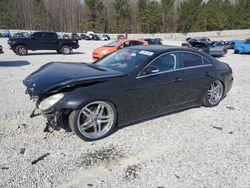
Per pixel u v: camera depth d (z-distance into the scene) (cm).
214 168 353
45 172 336
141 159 372
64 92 391
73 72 430
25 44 1803
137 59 480
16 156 370
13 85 781
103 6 8362
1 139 417
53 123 409
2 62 1368
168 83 488
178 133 455
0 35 5206
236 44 2359
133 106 451
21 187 307
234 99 674
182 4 8562
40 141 414
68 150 390
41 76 414
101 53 1473
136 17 8525
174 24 8606
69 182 319
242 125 499
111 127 434
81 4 8694
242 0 8988
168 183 320
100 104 416
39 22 8100
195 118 527
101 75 426
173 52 511
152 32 8400
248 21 8856
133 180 325
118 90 424
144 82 455
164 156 381
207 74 560
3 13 7750
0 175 327
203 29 8431
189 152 393
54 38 1909
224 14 8656
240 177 335
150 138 434
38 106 406
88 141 416
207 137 444
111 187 311
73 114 397
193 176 335
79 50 2378
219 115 548
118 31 8238
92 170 344
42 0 8162
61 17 8331
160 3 9106
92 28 8244
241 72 1153
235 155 387
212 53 1961
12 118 502
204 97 573
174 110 525
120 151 391
